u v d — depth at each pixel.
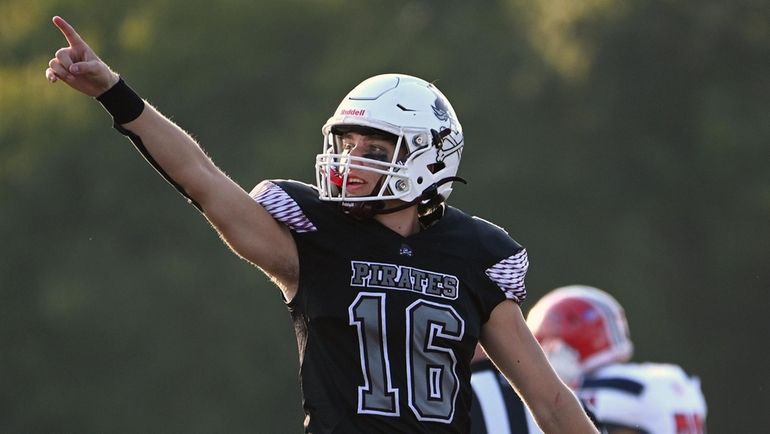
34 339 87.62
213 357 86.69
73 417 87.06
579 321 25.53
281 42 93.12
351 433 14.52
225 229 14.68
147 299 86.44
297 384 86.81
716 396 89.56
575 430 15.64
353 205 15.06
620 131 88.69
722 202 88.56
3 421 87.31
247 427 86.56
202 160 14.69
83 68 14.16
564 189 88.00
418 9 94.75
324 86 90.00
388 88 15.44
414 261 15.04
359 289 14.80
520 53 89.81
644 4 86.81
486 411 21.42
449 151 15.64
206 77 91.31
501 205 87.75
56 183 88.75
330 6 93.62
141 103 14.46
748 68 87.12
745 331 89.38
